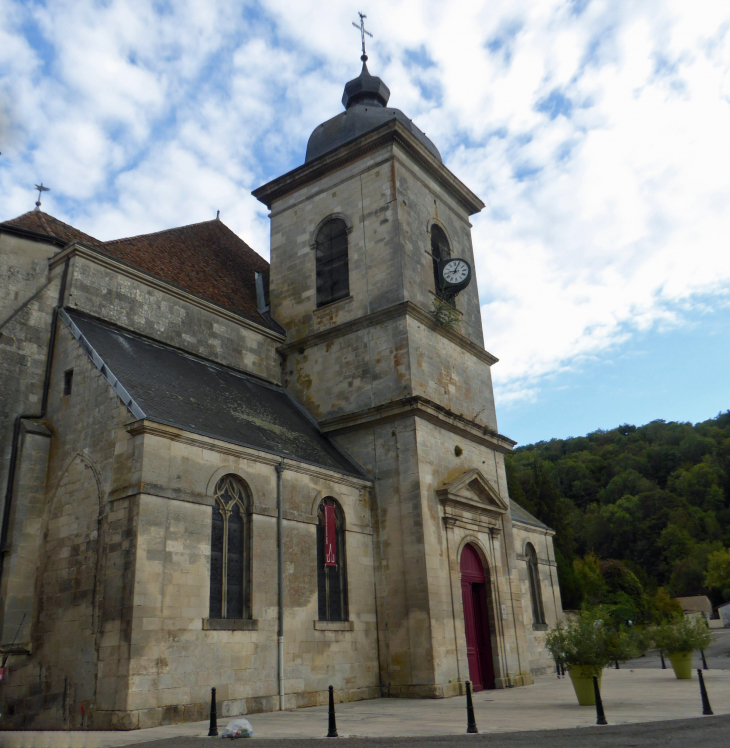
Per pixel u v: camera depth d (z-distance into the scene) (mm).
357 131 26984
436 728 11383
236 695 14992
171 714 13508
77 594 14789
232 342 23562
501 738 9750
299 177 27156
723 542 96812
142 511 14258
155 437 15016
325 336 24344
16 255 19125
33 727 14273
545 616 32406
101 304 19781
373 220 24891
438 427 22406
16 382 17625
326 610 18391
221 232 30375
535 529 33750
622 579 61875
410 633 19188
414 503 20297
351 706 16594
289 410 23156
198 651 14461
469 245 29250
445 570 20312
